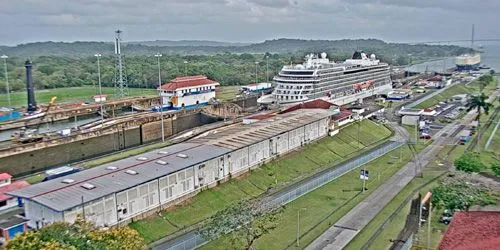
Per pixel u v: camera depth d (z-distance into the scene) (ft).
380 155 488.02
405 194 359.25
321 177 401.49
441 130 619.67
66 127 577.43
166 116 599.57
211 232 254.68
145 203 297.33
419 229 283.79
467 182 322.75
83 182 285.02
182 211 313.32
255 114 631.97
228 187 359.66
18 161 434.71
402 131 613.93
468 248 166.61
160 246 268.41
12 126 559.38
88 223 216.13
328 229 292.40
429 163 454.40
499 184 321.52
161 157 339.36
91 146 504.02
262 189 372.17
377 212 321.11
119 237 195.72
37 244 167.22
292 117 512.63
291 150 462.60
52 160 464.65
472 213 197.16
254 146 403.54
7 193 274.36
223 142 391.65
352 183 390.21
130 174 301.02
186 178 327.67
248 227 252.83
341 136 543.39
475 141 556.10
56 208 247.91
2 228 254.47
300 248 264.52
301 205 334.85
